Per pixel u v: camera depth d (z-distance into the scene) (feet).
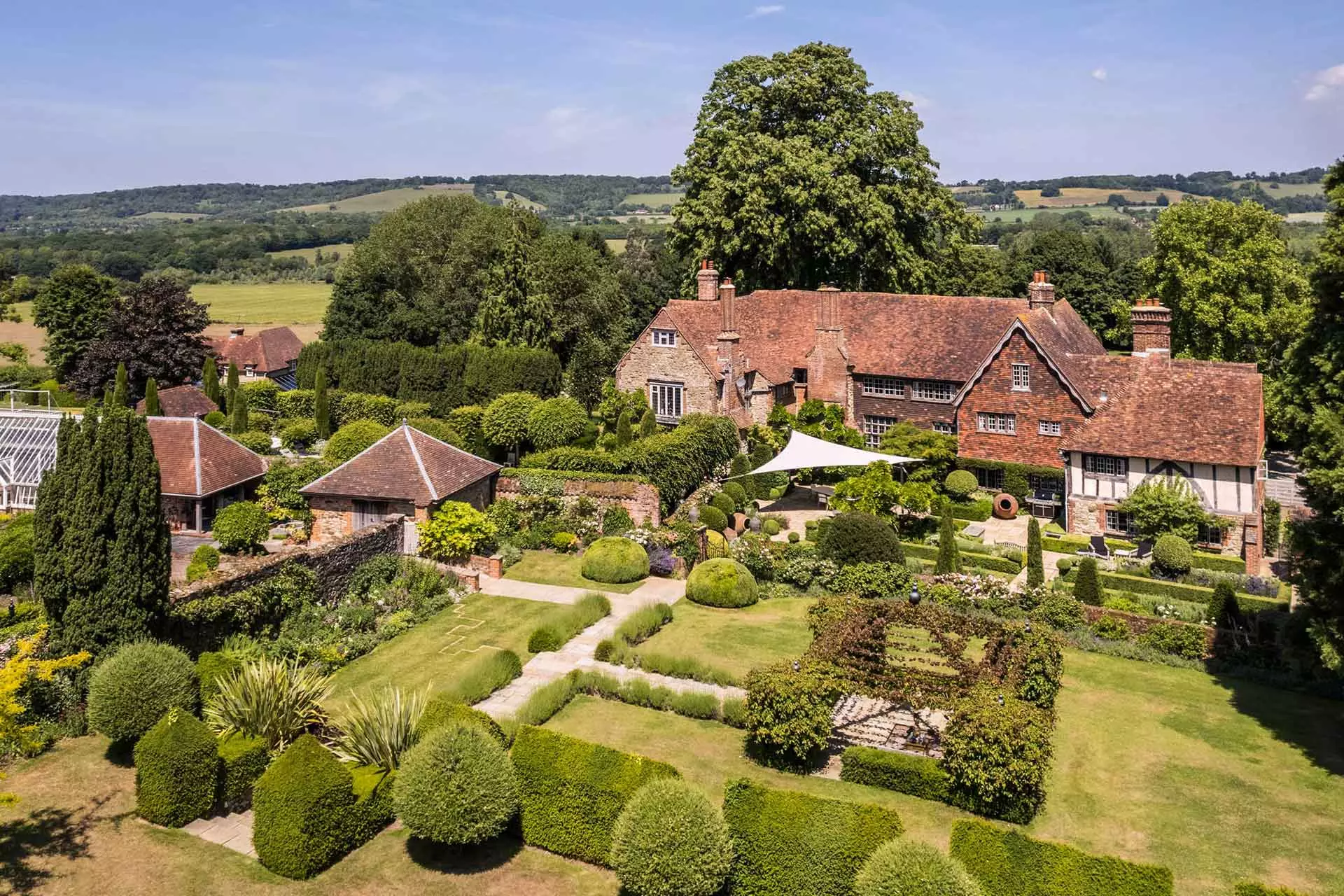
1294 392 97.66
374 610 118.42
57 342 289.94
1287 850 74.28
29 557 118.01
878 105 246.47
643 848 62.95
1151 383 166.71
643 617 119.44
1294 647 109.29
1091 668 111.34
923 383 201.36
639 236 490.49
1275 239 222.07
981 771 77.10
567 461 162.40
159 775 71.31
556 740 72.49
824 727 83.76
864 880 59.00
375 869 68.39
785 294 223.10
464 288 298.15
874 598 131.44
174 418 160.35
